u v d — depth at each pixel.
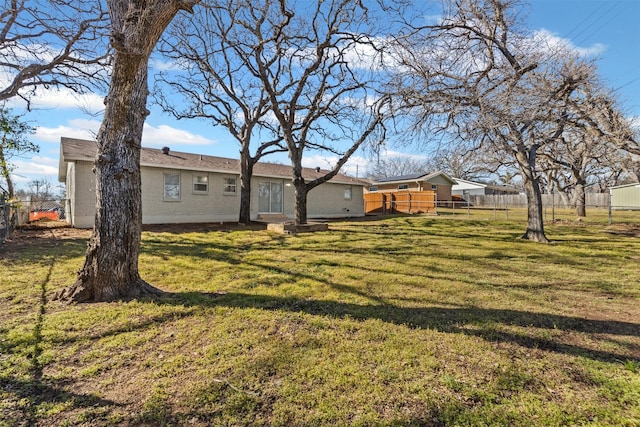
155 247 7.80
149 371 2.42
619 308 3.87
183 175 14.06
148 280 4.94
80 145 12.75
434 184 27.23
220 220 15.19
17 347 2.73
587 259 6.88
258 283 4.84
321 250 7.77
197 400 2.08
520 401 2.10
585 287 4.78
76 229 11.16
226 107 13.62
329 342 2.90
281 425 1.87
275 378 2.34
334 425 1.87
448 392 2.19
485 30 9.00
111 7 4.07
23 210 13.30
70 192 13.30
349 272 5.57
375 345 2.85
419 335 3.07
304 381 2.29
